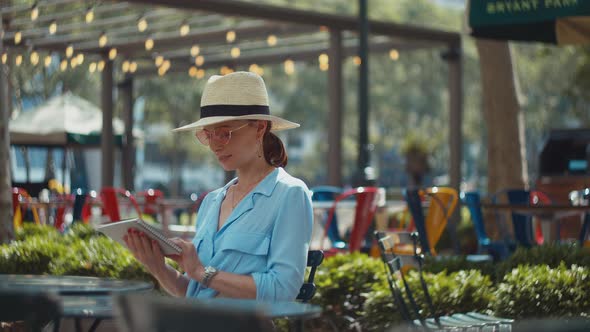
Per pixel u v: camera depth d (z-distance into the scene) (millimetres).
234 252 4031
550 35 8938
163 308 2633
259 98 4156
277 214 4016
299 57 19938
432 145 28500
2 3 15500
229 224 4105
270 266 3969
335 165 16078
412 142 28062
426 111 60312
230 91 4125
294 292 3928
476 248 13844
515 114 13883
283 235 3973
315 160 72438
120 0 13562
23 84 26844
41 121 17562
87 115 18062
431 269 7789
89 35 17125
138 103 49406
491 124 13922
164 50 18984
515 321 6047
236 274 3922
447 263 7793
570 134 15484
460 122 17234
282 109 61688
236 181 4359
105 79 18344
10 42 17719
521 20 8359
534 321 2557
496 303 6461
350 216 12375
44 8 16344
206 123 4086
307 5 49312
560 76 45312
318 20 15617
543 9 8250
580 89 27406
